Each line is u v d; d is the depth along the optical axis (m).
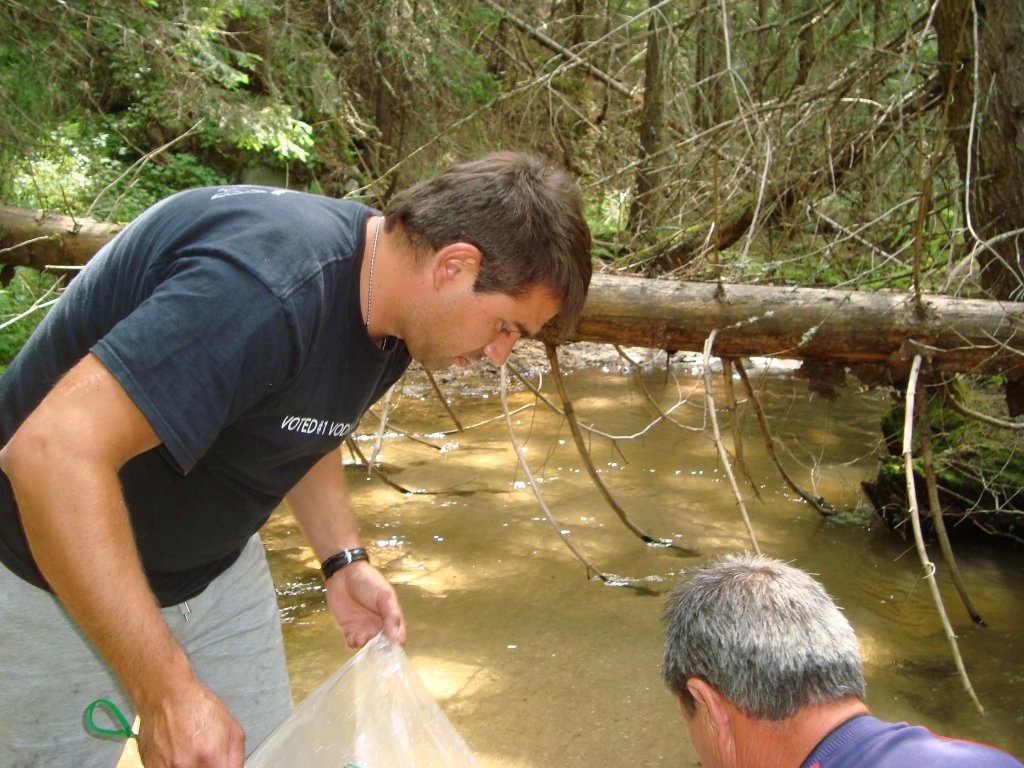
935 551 4.33
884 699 3.09
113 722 1.93
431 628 3.52
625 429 6.15
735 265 4.53
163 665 1.38
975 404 4.70
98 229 4.69
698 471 5.35
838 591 3.90
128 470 1.71
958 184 4.79
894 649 3.43
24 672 1.81
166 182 9.21
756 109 5.57
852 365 3.93
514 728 2.87
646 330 3.87
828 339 3.80
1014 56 4.55
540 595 3.80
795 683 1.28
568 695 3.06
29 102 5.61
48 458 1.30
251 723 2.14
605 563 4.12
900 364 3.79
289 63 7.64
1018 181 4.61
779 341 3.83
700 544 4.35
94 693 1.88
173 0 6.11
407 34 7.88
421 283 1.57
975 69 4.25
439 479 5.16
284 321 1.44
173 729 1.38
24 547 1.73
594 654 3.33
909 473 3.38
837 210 6.51
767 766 1.31
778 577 1.40
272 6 6.75
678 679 1.42
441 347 1.63
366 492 4.95
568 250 1.58
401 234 1.58
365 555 2.15
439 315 1.59
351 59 8.70
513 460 5.50
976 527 4.48
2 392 1.73
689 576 1.49
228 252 1.42
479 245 1.53
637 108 10.35
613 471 5.33
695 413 6.57
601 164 9.96
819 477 5.21
